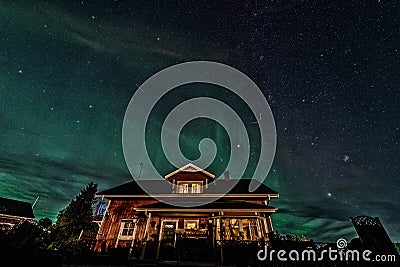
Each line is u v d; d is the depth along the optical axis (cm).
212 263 939
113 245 1330
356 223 877
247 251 903
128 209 1484
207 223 1360
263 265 852
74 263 938
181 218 1387
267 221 1328
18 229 803
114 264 1004
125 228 1411
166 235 1356
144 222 1409
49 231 930
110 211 1485
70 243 1002
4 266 674
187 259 1084
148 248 1217
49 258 831
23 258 728
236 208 1166
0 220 2238
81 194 1720
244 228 1335
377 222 865
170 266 929
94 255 1091
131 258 1120
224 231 1309
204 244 1152
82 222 1579
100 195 1523
